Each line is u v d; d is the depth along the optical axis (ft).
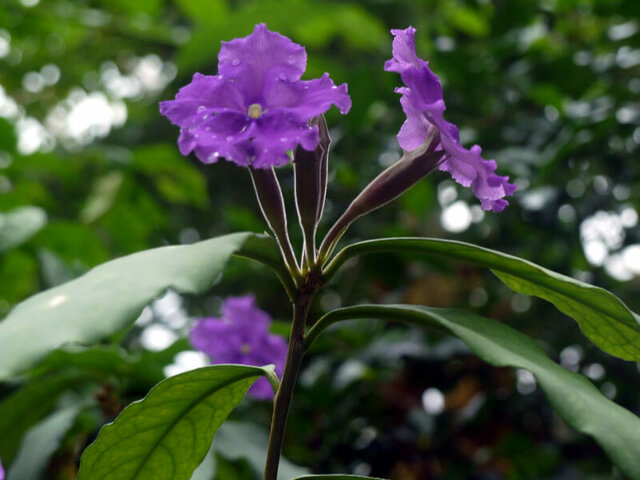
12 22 2.78
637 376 2.05
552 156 1.77
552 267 2.10
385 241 0.93
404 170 0.95
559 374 0.86
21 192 2.70
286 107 0.89
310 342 0.93
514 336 0.91
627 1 1.94
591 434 0.79
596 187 2.10
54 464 1.64
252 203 3.19
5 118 2.56
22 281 2.51
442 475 1.99
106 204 2.58
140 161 2.66
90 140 3.78
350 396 2.02
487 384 2.10
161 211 2.81
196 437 0.99
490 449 2.13
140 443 0.97
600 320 0.93
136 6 2.67
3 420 1.61
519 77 2.06
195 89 0.89
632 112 1.88
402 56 0.94
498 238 2.16
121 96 3.63
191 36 2.04
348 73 2.06
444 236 2.45
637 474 0.76
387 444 1.99
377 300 2.40
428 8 2.51
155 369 1.53
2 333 0.78
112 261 0.88
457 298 2.26
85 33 3.18
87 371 1.54
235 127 0.88
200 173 3.20
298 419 2.03
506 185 0.91
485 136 2.08
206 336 1.64
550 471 2.14
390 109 2.21
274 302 2.66
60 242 2.41
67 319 0.77
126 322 0.76
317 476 0.93
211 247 0.84
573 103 2.00
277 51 0.89
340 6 2.15
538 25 2.19
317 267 0.94
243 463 1.54
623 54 2.00
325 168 0.96
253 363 1.64
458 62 2.05
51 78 3.73
